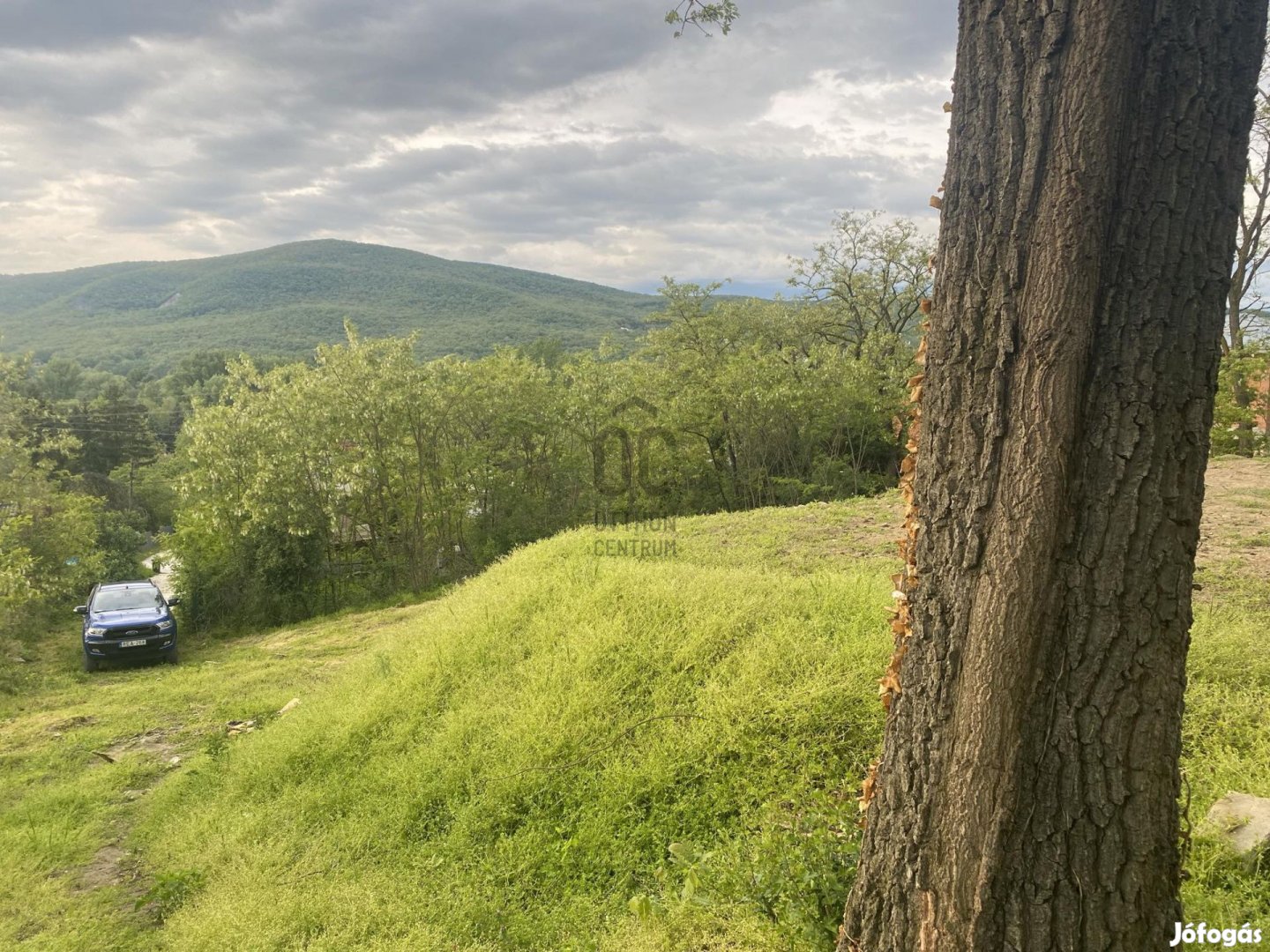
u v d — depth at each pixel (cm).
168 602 1641
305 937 451
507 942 432
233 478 2108
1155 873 231
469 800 560
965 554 250
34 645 1884
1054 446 230
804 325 3167
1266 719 478
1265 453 1981
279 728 796
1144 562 227
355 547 2394
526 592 873
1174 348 226
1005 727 237
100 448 5506
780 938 358
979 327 249
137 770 800
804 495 2497
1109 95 225
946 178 265
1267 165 1931
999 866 238
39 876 575
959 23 263
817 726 539
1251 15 228
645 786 521
